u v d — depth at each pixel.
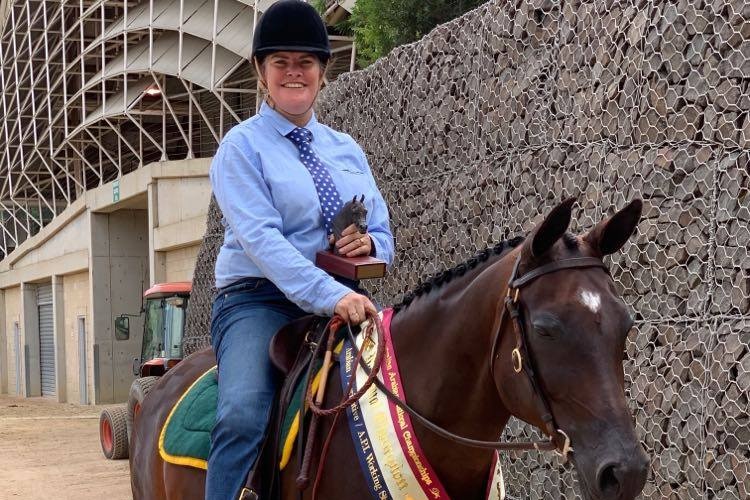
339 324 2.80
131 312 26.34
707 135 4.34
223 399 2.87
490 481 2.66
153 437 3.59
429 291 2.76
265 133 3.14
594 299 2.18
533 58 5.66
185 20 24.42
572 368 2.14
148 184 22.03
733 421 4.07
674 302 4.49
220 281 3.24
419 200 6.76
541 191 5.41
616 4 4.94
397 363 2.72
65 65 30.50
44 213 41.53
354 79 7.89
